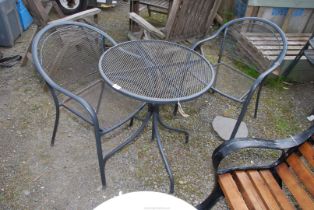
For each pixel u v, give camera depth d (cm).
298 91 303
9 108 242
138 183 194
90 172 197
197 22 260
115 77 168
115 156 210
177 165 209
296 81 315
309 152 134
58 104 188
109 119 182
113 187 190
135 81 168
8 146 209
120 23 400
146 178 198
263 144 139
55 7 313
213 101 273
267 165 153
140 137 227
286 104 283
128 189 190
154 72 178
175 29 241
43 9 237
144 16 406
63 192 183
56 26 184
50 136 221
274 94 295
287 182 140
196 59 200
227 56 341
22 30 351
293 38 339
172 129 221
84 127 230
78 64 199
